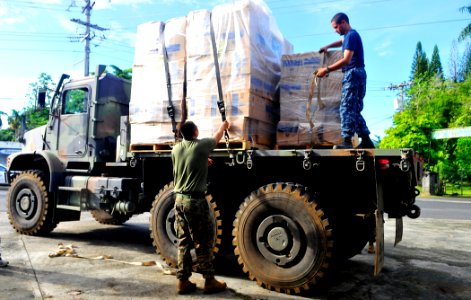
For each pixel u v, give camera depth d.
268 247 4.01
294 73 4.46
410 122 21.80
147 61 4.94
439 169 22.66
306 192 3.92
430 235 7.60
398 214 4.46
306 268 3.75
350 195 4.31
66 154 6.46
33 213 6.51
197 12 4.65
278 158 4.15
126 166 5.69
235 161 4.31
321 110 4.25
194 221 3.73
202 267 3.76
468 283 4.36
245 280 4.32
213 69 4.43
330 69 4.02
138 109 4.93
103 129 6.18
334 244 4.13
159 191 5.07
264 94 4.49
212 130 4.34
